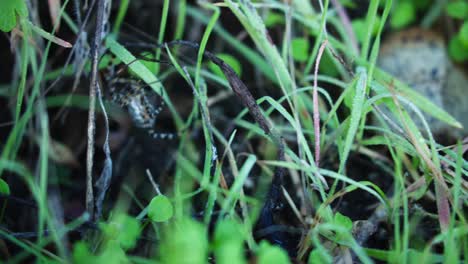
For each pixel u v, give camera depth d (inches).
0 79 13.6
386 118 11.9
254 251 11.4
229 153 12.0
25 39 11.7
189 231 10.3
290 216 12.4
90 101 11.6
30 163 12.9
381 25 11.9
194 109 12.7
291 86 13.0
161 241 11.5
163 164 13.2
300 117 13.1
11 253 11.9
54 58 13.4
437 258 11.2
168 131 13.6
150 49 13.6
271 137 12.0
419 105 12.4
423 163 11.7
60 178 13.1
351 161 13.0
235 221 11.4
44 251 11.2
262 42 12.7
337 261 11.4
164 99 12.6
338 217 11.4
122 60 12.1
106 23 12.8
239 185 11.3
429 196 12.3
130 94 12.8
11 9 11.6
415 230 12.0
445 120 12.3
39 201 11.3
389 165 12.8
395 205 11.8
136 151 13.4
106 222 11.9
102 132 13.5
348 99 12.5
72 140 13.5
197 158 13.3
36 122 12.7
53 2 12.5
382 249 12.0
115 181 13.1
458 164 11.2
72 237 12.1
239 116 12.6
